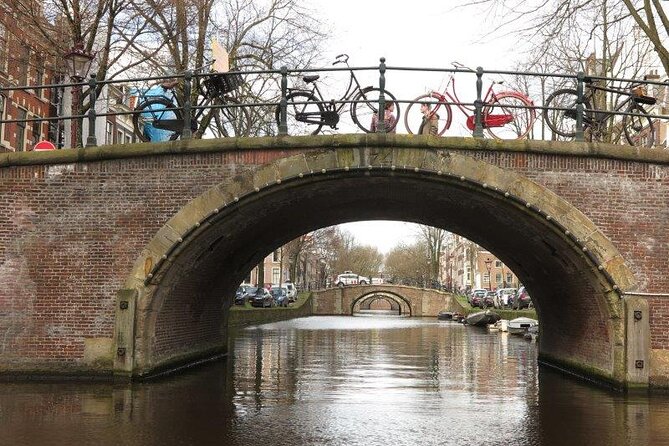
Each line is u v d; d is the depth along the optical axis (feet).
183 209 42.06
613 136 82.99
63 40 68.18
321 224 63.72
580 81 42.50
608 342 44.06
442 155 41.50
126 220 42.60
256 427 31.53
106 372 42.24
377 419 33.81
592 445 28.84
